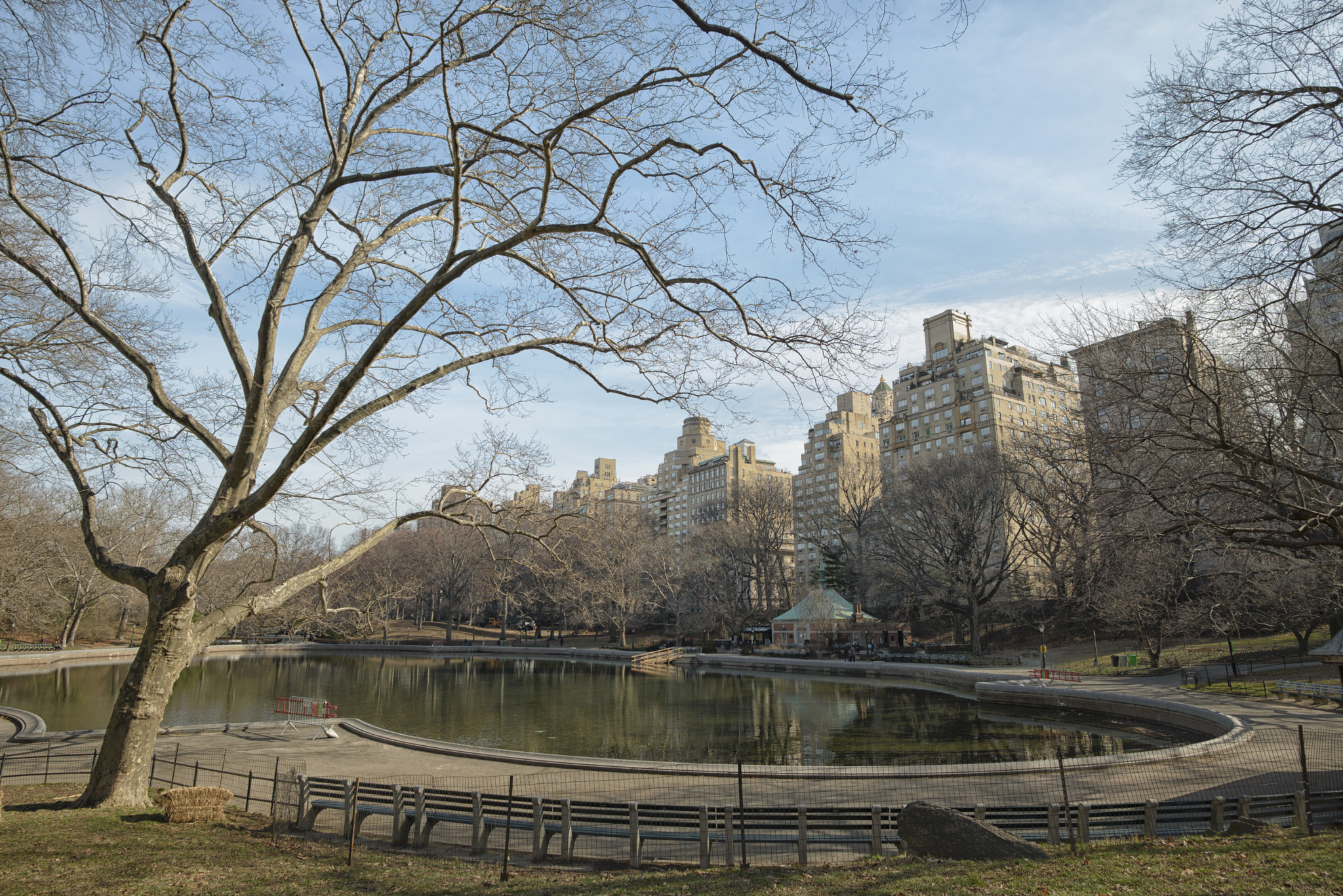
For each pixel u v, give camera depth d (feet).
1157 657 131.44
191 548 39.11
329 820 44.65
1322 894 24.47
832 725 98.58
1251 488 37.22
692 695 135.74
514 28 33.88
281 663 211.41
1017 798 46.73
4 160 35.78
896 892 26.86
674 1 27.73
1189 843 32.81
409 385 38.68
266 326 37.52
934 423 324.80
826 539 304.30
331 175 39.63
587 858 35.55
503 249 34.27
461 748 66.44
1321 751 57.67
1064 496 130.31
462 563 274.57
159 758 63.10
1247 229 34.12
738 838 39.45
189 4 37.50
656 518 552.41
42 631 217.36
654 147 32.37
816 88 29.04
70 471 42.68
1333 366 37.88
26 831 33.55
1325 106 31.01
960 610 194.08
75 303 38.19
